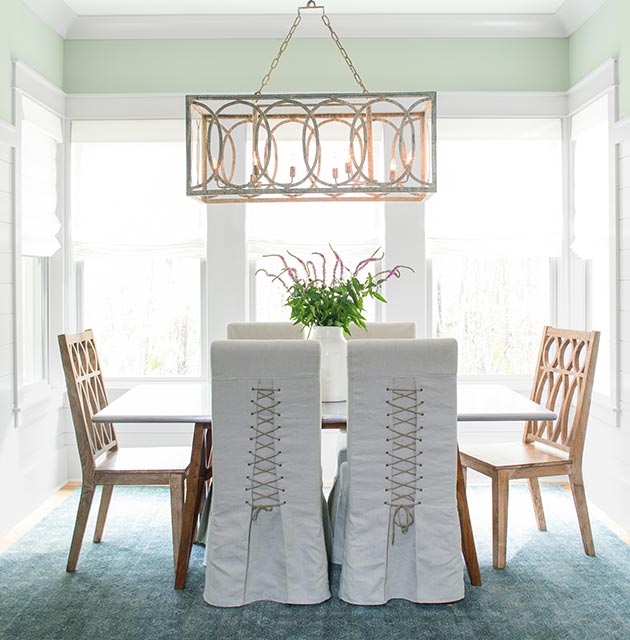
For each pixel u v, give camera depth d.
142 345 4.25
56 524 3.40
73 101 4.06
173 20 3.97
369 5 3.81
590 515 3.52
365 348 2.42
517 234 4.11
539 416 2.61
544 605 2.53
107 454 3.06
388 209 4.04
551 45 4.08
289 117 2.62
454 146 4.11
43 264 3.98
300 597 2.51
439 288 4.23
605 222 3.62
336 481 3.11
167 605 2.53
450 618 2.43
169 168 4.11
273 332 3.54
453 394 2.47
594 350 2.91
